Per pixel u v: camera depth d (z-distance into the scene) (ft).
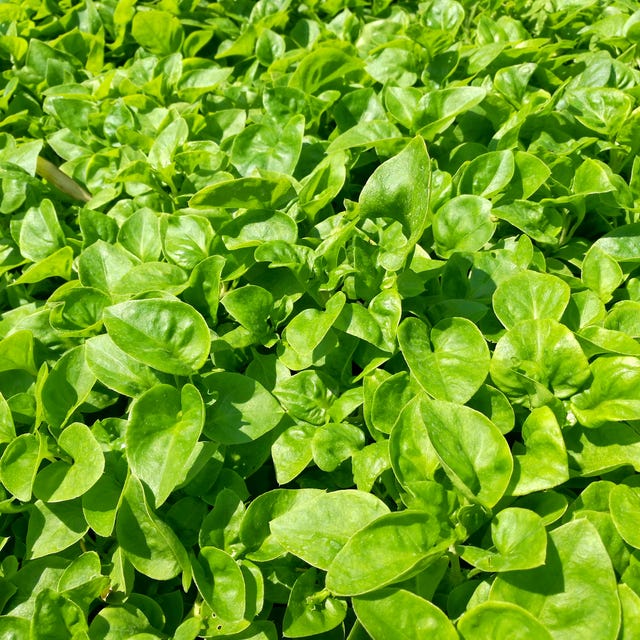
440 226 1.23
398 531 0.87
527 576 0.84
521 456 0.93
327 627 0.90
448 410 0.91
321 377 1.09
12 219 1.44
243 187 1.17
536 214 1.23
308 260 1.17
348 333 1.10
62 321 1.17
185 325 1.04
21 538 1.11
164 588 1.04
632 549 0.89
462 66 1.67
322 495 0.93
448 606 0.89
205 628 0.93
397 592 0.83
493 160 1.27
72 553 1.07
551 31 1.88
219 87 1.74
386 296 1.08
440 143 1.48
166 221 1.27
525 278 1.08
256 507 0.98
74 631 0.92
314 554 0.88
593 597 0.80
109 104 1.60
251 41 1.84
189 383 1.00
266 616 0.97
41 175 1.49
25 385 1.21
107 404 1.18
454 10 1.72
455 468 0.87
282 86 1.52
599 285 1.16
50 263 1.27
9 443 1.06
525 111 1.38
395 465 0.93
